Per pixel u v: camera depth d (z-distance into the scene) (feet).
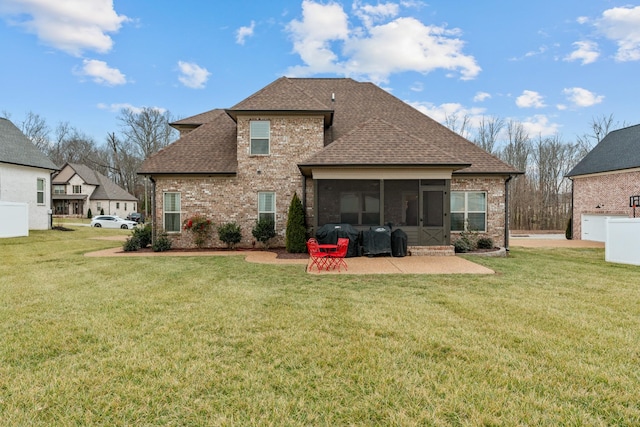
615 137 74.69
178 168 48.21
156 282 25.49
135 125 172.65
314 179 40.32
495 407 9.43
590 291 22.91
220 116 58.80
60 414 9.11
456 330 15.21
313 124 47.78
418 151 40.81
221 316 17.15
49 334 14.57
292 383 10.63
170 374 11.16
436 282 25.85
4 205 58.54
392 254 39.47
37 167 72.90
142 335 14.57
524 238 85.97
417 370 11.53
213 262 35.65
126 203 177.06
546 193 134.92
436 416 9.02
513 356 12.60
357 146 41.60
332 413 9.14
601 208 71.61
